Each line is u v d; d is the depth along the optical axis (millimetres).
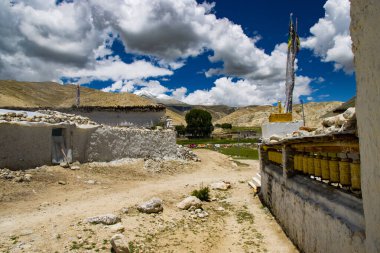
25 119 15133
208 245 8969
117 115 29641
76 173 15688
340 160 5809
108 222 9219
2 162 13555
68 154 16641
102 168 17781
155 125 30250
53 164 15797
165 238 9062
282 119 15211
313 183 7441
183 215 11492
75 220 9258
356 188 5098
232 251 8570
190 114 71500
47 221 9031
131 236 8727
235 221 11359
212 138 67438
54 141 16438
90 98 113938
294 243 8391
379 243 3971
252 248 8672
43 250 7242
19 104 124125
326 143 6180
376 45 3803
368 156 4145
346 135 4977
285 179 9492
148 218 10453
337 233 5434
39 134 15211
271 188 12109
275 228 10141
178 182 18125
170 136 25531
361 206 4902
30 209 10234
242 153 38375
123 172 18234
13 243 7434
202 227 10453
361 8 4078
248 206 13430
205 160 27984
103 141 18953
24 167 14391
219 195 15609
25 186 12539
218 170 24359
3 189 11734
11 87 162250
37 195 11930
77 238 8016
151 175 19281
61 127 16438
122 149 20422
